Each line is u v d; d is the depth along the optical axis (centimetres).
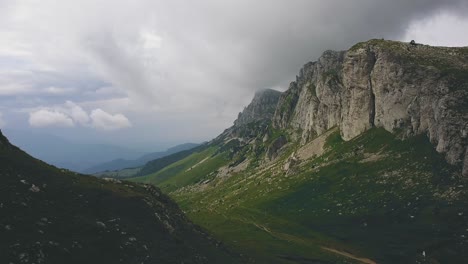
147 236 7812
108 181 10006
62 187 7844
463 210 13875
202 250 9050
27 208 6506
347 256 12912
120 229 7419
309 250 13450
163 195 11412
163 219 8869
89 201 7888
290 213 18600
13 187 6838
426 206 14850
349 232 14838
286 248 13650
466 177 15512
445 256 11900
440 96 18500
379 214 15438
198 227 11075
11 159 7750
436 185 15800
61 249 6031
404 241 13200
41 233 6112
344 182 19488
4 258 5231
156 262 7112
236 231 16875
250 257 10925
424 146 18538
